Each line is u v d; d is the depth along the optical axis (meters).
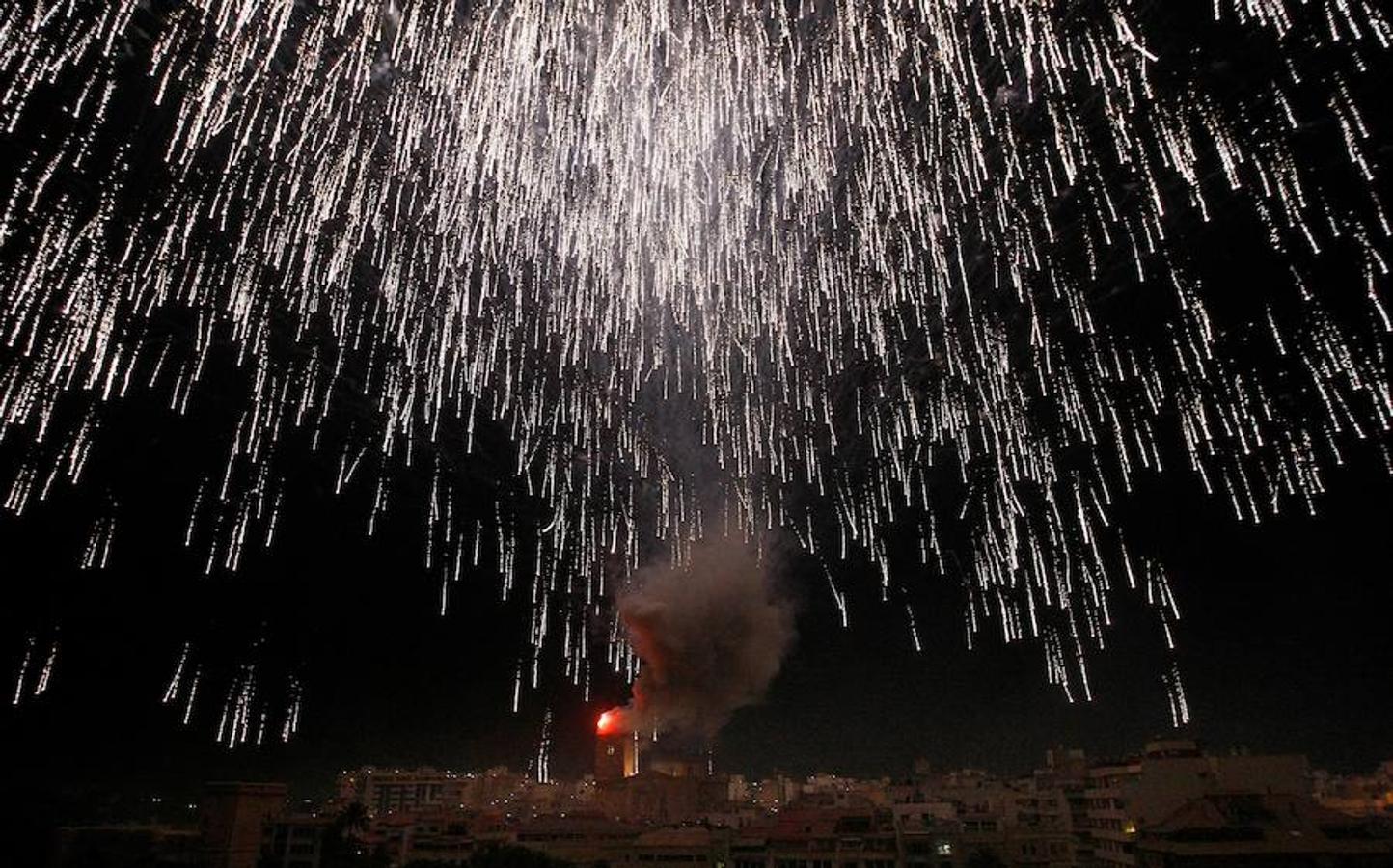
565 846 54.50
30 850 45.94
